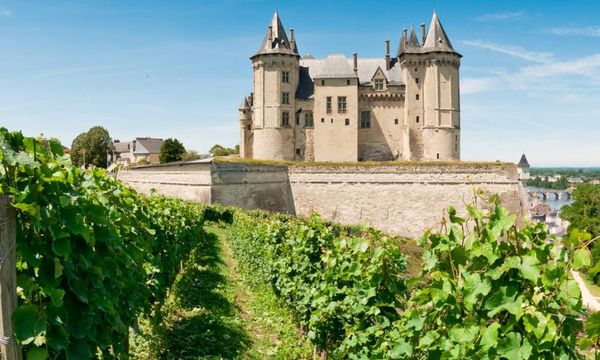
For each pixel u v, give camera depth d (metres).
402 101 69.62
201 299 14.74
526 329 4.55
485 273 4.85
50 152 6.01
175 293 13.79
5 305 4.45
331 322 9.79
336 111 68.12
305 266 12.26
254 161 55.38
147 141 124.12
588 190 67.44
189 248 20.27
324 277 9.95
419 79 68.31
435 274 5.33
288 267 13.78
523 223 5.38
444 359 5.13
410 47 68.69
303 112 69.38
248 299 16.30
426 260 5.75
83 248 5.75
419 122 68.25
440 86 66.69
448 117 66.75
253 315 14.23
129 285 7.97
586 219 64.88
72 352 5.23
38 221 4.75
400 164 55.16
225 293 16.14
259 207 53.44
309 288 11.73
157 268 11.34
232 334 11.69
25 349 4.98
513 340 4.63
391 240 8.41
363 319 8.21
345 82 68.00
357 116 68.12
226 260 24.75
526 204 59.25
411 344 6.04
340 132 68.00
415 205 54.31
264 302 15.70
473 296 4.84
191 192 50.50
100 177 8.26
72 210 5.31
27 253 4.79
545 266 4.60
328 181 56.62
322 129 68.25
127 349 7.38
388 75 71.88
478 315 5.02
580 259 4.42
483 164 53.50
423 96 68.06
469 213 5.14
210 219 43.19
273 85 67.69
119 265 7.68
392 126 69.69
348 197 55.97
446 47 67.00
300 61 73.69
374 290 7.87
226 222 43.00
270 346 11.42
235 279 19.31
